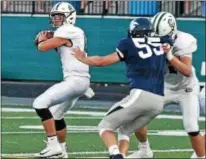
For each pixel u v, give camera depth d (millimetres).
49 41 17047
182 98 16266
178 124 24438
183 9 31453
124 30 31062
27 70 32156
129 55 14812
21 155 18062
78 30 17219
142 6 31844
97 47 31344
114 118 14758
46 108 16969
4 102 29422
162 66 14914
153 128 23438
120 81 31219
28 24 31984
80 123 24188
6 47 32250
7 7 32500
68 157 18062
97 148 19453
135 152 17656
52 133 17047
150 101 14703
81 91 17266
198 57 30438
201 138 16312
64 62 17234
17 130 22312
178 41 15625
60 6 17391
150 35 14898
